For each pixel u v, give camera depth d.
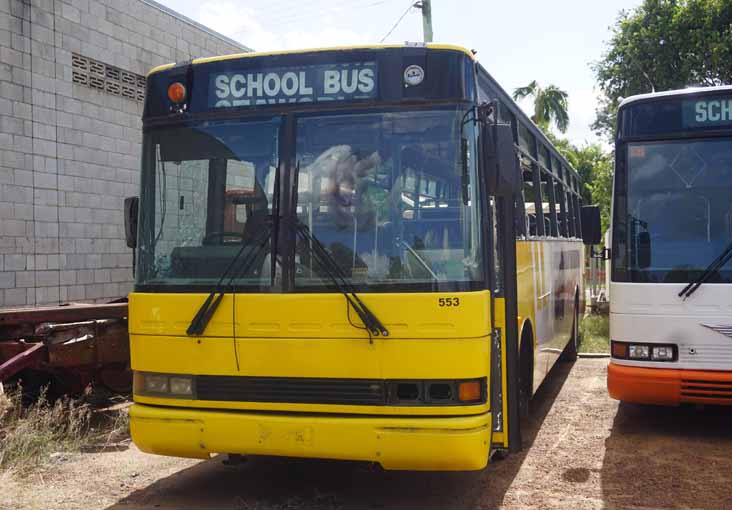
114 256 13.01
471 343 5.05
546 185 9.73
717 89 7.45
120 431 8.06
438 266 5.11
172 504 5.81
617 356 7.49
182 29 14.75
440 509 5.63
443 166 5.24
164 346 5.49
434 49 5.36
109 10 12.91
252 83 5.59
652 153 7.54
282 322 5.23
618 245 7.54
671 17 22.56
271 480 6.43
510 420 5.75
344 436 5.07
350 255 5.22
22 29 11.30
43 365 7.91
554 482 6.27
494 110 5.73
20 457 6.77
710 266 7.18
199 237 5.54
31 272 11.45
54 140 11.84
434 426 4.98
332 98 5.44
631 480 6.29
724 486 6.09
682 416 8.74
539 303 8.48
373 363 5.09
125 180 13.25
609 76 23.91
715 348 7.10
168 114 5.77
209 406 5.38
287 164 5.41
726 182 7.32
